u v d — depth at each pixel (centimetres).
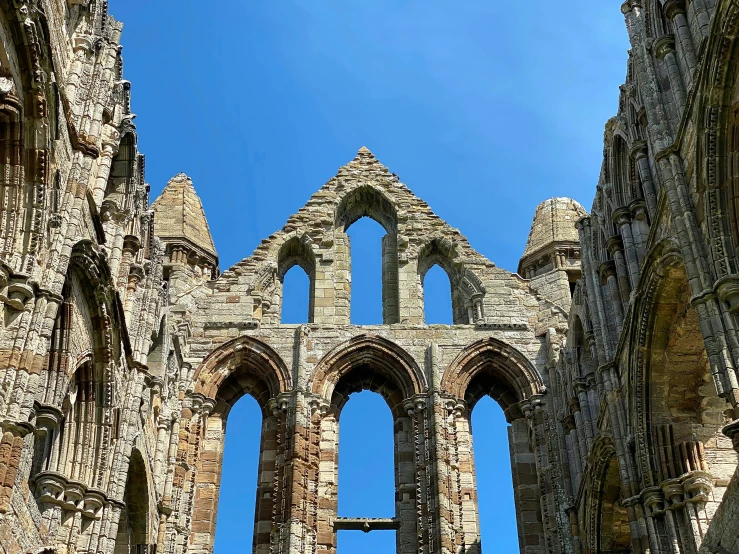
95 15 3244
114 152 3244
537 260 6234
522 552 4116
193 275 5831
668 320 3045
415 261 4988
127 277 3569
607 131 3650
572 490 4038
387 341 4581
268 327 4638
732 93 2478
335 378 4506
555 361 4409
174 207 6122
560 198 6588
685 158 2722
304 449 4225
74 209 2730
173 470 4109
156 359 3938
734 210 2502
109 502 3112
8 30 2394
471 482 4231
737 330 2358
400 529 4134
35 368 2336
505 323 4656
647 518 3048
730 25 2405
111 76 3225
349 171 5356
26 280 2392
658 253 2906
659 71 3022
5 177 2484
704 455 3088
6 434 2209
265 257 4950
